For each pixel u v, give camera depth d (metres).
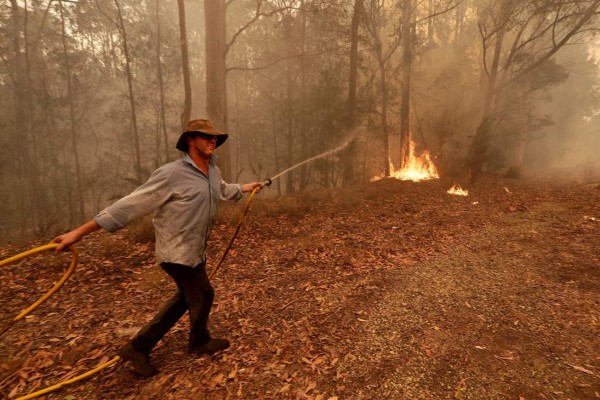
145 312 3.74
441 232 6.46
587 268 4.41
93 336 3.28
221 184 2.94
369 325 3.35
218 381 2.62
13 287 4.33
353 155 14.13
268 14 12.35
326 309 3.69
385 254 5.36
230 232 6.74
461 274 4.46
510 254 5.09
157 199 2.35
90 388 2.58
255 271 4.83
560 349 2.88
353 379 2.62
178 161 2.49
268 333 3.26
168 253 2.46
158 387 2.57
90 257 5.32
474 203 9.33
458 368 2.71
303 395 2.47
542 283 4.09
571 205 8.11
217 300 3.96
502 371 2.66
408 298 3.86
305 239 6.31
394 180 13.86
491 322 3.33
